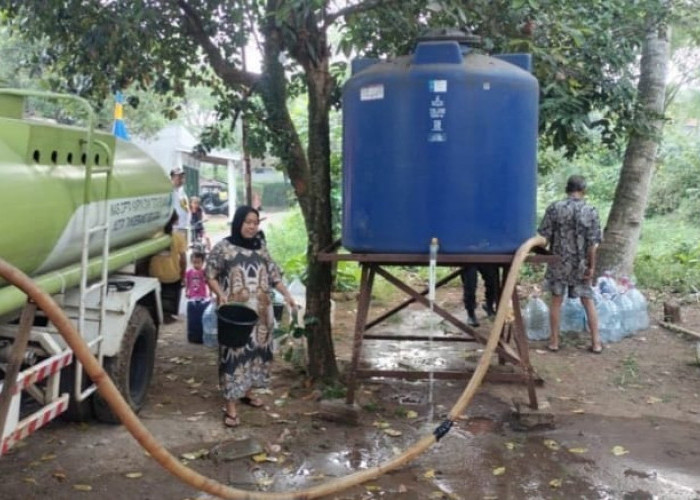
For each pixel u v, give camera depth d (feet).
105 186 15.71
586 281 24.77
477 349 25.49
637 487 14.62
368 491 14.26
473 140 15.67
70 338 9.70
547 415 17.66
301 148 21.68
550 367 23.22
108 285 16.65
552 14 18.85
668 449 16.60
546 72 20.40
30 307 10.04
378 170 16.14
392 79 15.87
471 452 16.28
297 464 15.53
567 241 24.53
